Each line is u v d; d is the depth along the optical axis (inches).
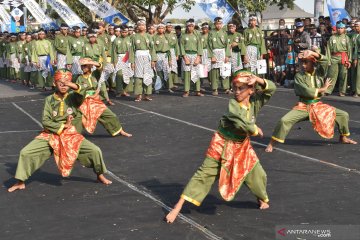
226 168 225.0
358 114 501.0
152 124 473.7
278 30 754.2
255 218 232.8
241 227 222.7
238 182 225.1
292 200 256.2
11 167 337.1
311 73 356.5
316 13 803.4
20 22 1396.4
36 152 281.4
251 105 227.8
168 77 705.6
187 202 256.1
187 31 650.8
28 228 229.6
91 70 415.8
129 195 272.2
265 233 215.3
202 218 234.5
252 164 231.0
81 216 242.7
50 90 812.6
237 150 226.2
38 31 808.9
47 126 279.1
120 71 671.8
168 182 294.2
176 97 656.4
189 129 444.5
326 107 361.1
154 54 627.5
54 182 299.1
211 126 454.3
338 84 658.8
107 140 412.5
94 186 289.9
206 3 719.1
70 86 272.7
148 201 261.4
